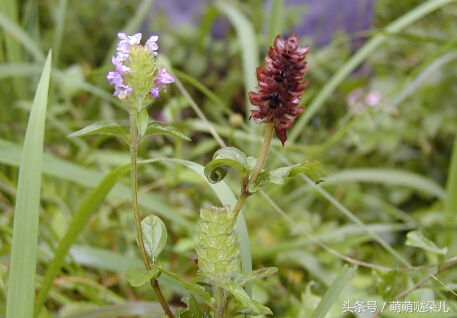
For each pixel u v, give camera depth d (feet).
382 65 2.28
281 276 1.34
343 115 2.23
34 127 0.76
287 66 0.63
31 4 1.60
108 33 2.69
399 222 1.75
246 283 0.65
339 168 2.03
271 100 0.64
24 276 0.70
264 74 0.64
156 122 0.65
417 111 1.96
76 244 1.19
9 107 1.45
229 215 0.65
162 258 1.35
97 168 1.71
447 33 2.14
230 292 0.64
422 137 1.93
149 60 0.63
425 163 1.97
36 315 0.88
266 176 0.67
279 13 1.51
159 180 1.57
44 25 2.70
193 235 1.33
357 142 1.79
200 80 2.52
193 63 2.52
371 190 1.91
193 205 1.59
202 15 2.84
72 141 1.56
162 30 2.77
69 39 2.57
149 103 0.64
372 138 1.94
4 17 1.34
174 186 1.52
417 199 1.92
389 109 1.48
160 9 2.82
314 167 0.65
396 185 1.88
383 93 2.00
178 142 1.45
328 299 0.79
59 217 1.32
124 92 0.62
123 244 1.42
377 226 1.34
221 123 1.96
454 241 1.33
